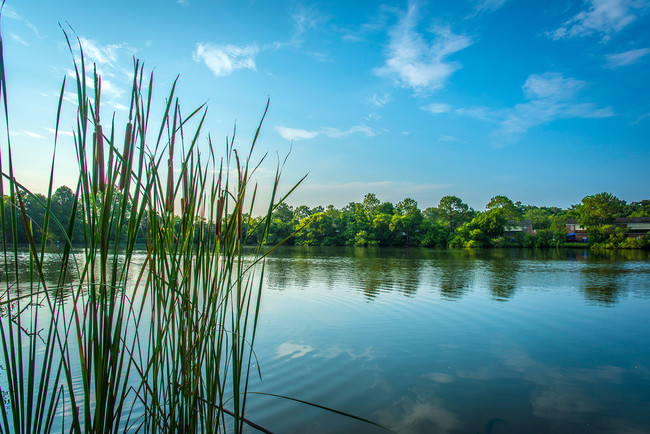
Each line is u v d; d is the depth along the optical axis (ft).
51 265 52.01
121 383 14.64
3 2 3.73
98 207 4.85
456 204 238.27
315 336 24.03
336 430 12.97
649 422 13.98
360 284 48.34
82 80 4.25
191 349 6.31
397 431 13.03
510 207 232.32
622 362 20.17
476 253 134.00
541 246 189.16
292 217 282.97
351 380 17.33
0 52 3.76
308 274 60.64
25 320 20.56
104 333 4.81
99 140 4.43
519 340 23.70
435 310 32.30
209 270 6.58
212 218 6.21
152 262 5.56
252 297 37.86
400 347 21.98
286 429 12.99
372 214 262.47
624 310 33.14
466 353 21.26
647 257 107.76
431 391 16.34
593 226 175.63
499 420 13.98
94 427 4.77
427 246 213.87
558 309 33.32
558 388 16.76
